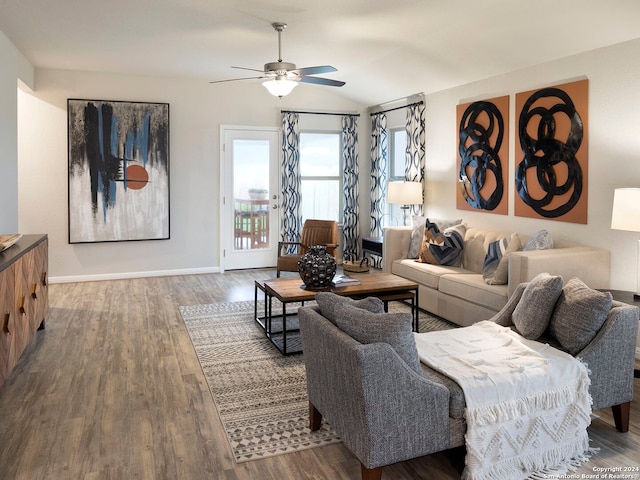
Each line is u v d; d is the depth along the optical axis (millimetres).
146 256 7156
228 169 7477
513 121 5227
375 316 2357
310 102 7816
